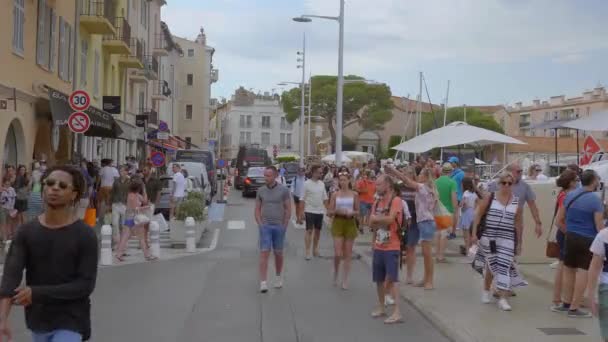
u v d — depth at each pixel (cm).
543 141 5638
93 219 1717
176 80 6894
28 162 2172
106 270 1398
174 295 1128
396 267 944
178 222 1822
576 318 921
